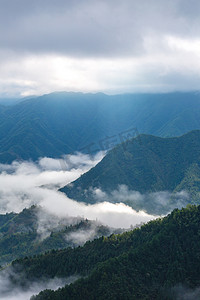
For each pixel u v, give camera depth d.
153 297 185.88
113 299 182.12
